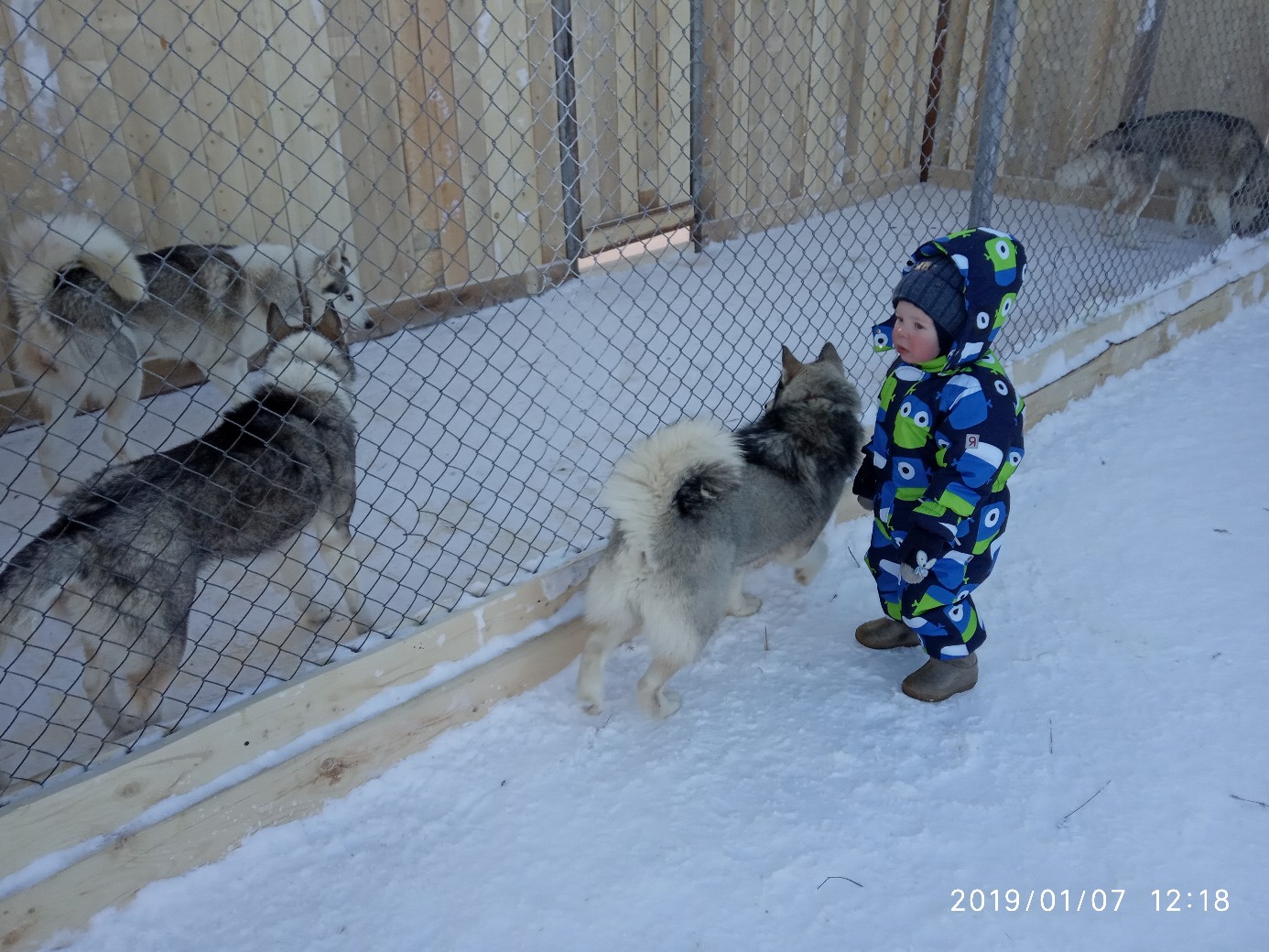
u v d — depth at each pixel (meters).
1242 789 2.55
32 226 3.77
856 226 8.05
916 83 8.77
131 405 4.32
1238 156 6.55
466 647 2.84
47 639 3.21
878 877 2.34
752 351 5.54
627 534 2.66
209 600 3.46
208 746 2.34
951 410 2.61
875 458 2.95
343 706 2.58
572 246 6.69
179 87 4.84
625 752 2.79
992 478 2.58
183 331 4.69
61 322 3.85
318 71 5.27
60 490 4.02
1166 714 2.85
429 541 3.75
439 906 2.30
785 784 2.65
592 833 2.51
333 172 5.55
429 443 4.52
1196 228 7.42
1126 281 6.12
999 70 3.90
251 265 4.94
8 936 2.10
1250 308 6.19
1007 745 2.77
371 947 2.20
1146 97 7.75
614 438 4.34
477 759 2.77
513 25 5.82
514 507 3.92
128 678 2.59
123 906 2.27
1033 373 4.56
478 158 6.00
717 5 6.55
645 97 6.95
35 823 2.10
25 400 4.67
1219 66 7.34
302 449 3.01
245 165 5.25
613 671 3.16
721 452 2.66
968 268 2.47
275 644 3.21
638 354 5.53
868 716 2.92
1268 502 3.97
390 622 3.31
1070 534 3.85
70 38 4.45
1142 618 3.30
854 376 4.93
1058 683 3.02
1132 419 4.78
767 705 2.99
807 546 3.36
